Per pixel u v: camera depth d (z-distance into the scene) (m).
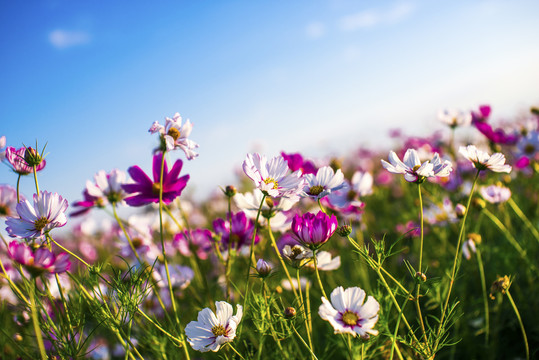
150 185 0.74
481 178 1.28
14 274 0.83
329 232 0.62
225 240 0.83
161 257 0.96
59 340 0.67
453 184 1.14
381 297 0.70
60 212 0.67
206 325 0.65
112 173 0.82
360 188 0.95
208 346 0.64
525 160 1.11
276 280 0.92
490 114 1.20
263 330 0.68
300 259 0.67
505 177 1.14
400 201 1.63
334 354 0.85
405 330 0.84
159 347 0.75
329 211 0.96
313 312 0.89
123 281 0.71
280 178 0.68
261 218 0.80
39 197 0.67
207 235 0.84
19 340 0.77
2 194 0.79
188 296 0.91
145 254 0.94
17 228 0.66
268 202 0.74
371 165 2.38
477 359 0.84
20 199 0.73
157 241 1.03
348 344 0.62
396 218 1.38
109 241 1.44
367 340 0.65
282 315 0.68
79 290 0.72
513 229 1.08
